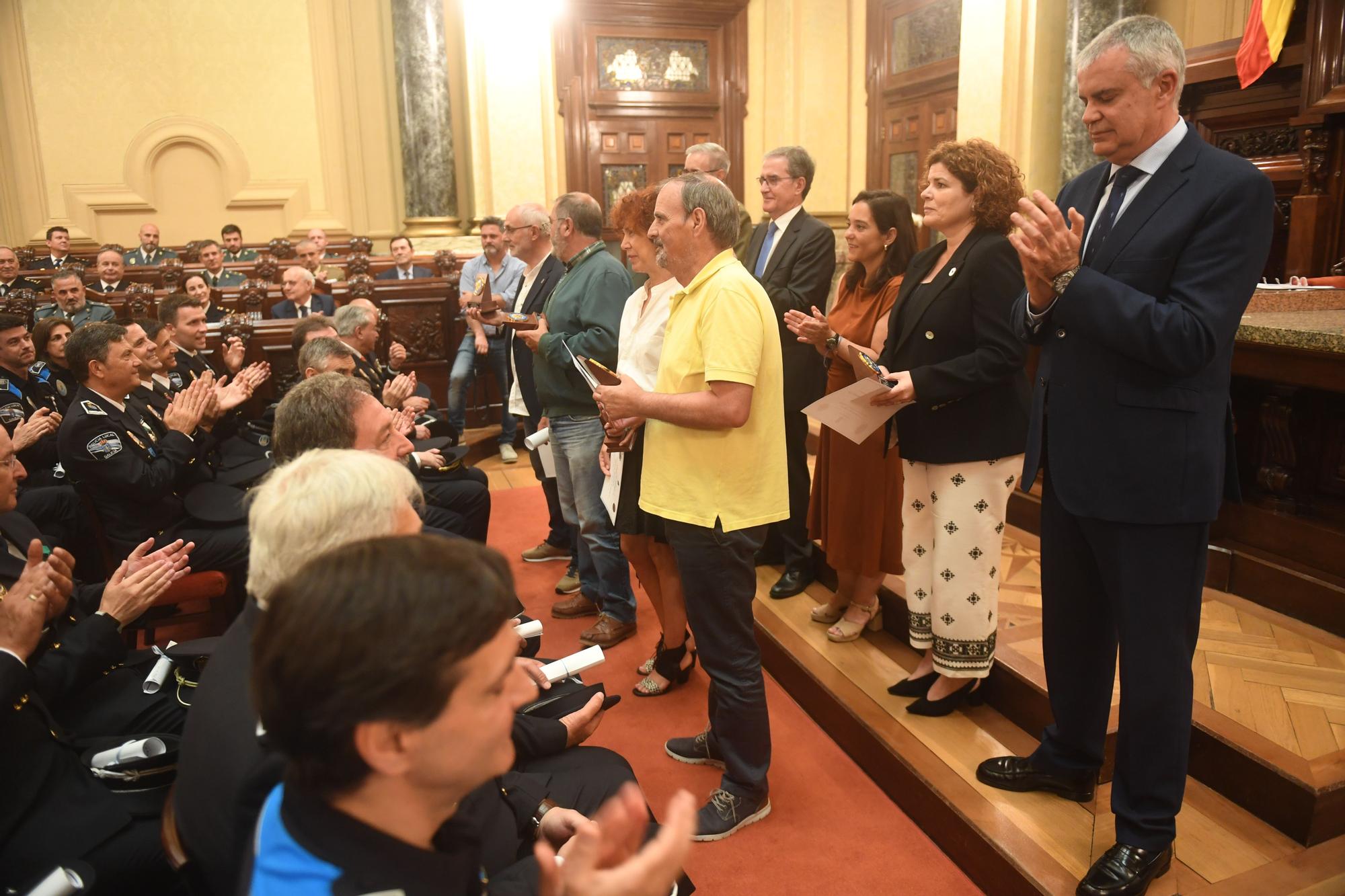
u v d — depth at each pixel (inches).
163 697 80.9
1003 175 90.9
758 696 90.2
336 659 26.7
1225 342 68.6
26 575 68.1
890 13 297.7
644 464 88.6
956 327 92.0
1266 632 108.4
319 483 47.1
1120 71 67.0
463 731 28.4
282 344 190.5
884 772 97.9
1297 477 117.6
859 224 112.9
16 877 61.1
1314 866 76.9
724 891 83.4
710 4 324.8
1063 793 86.8
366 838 29.2
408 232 325.7
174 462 122.0
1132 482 70.0
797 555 136.9
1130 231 69.4
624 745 107.5
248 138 336.8
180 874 47.8
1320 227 172.7
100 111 324.8
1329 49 168.1
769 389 84.7
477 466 234.8
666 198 84.3
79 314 216.8
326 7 335.3
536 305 157.6
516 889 41.3
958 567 95.2
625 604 133.3
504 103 301.9
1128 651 72.7
